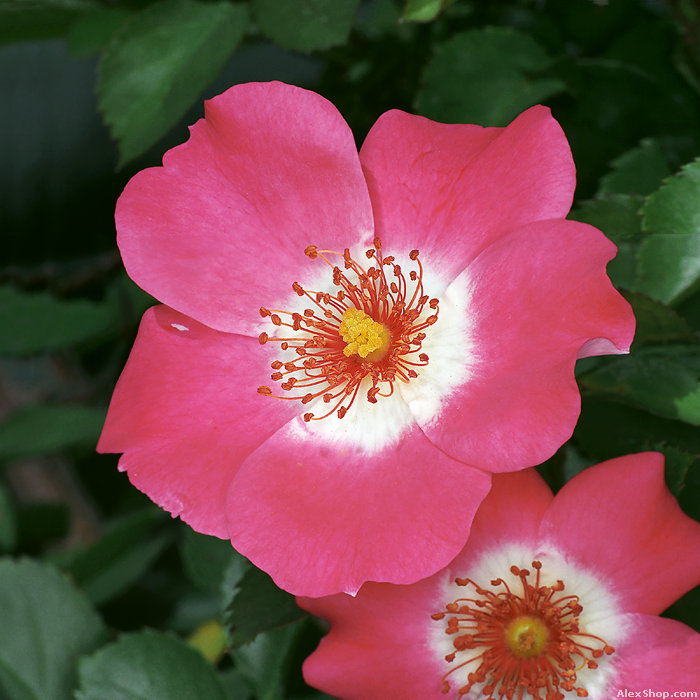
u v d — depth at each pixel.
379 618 0.35
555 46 0.39
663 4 0.39
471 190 0.36
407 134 0.36
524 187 0.35
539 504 0.35
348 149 0.36
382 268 0.36
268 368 0.36
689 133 0.38
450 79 0.38
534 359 0.35
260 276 0.36
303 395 0.36
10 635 0.39
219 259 0.36
